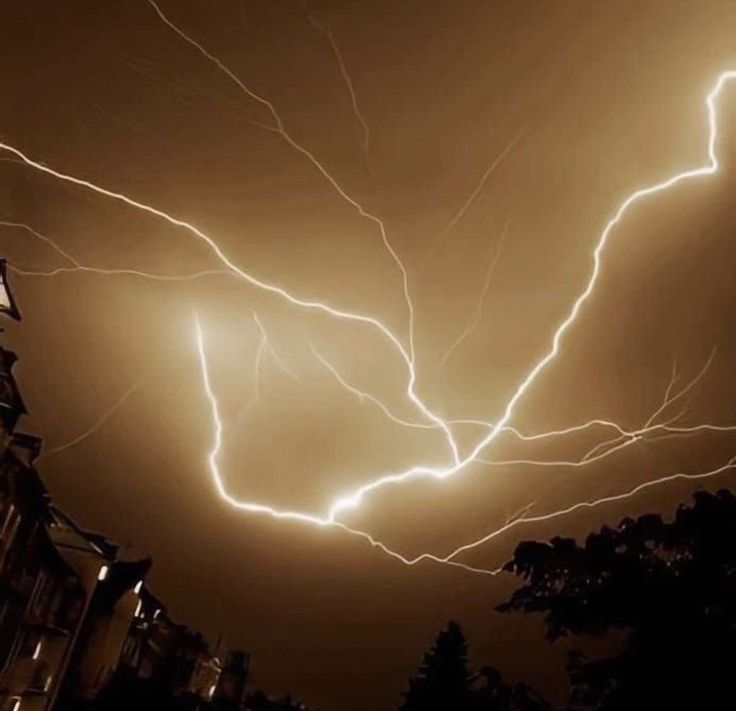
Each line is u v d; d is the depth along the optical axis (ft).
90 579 50.34
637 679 8.26
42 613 47.09
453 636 33.22
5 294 35.76
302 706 51.57
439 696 19.11
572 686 9.03
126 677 50.31
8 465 36.50
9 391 35.50
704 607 8.20
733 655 7.91
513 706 10.39
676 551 8.58
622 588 8.50
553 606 8.84
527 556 9.04
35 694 47.11
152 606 53.78
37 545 43.11
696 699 7.89
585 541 9.14
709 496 8.66
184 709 49.37
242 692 51.75
